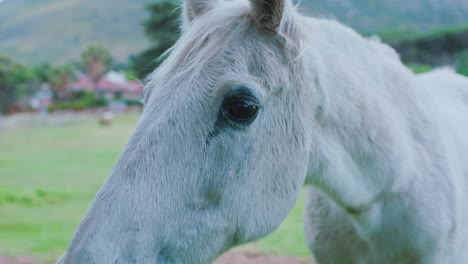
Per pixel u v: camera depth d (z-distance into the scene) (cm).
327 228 255
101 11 15675
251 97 166
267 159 179
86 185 1099
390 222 230
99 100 6084
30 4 17200
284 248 598
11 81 6462
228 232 179
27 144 2188
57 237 675
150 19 2347
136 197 159
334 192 214
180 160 164
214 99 166
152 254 161
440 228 230
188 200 167
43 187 1064
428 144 239
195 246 171
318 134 200
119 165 164
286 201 187
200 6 202
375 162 216
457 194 245
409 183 226
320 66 196
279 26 176
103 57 7306
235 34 175
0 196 930
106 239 154
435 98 290
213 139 167
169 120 165
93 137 2541
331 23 229
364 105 213
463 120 294
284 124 182
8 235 685
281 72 178
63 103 6062
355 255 251
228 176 170
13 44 14350
